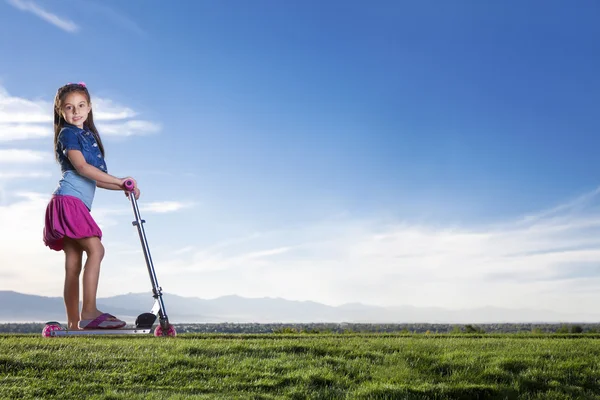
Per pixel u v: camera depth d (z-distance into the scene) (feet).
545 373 19.26
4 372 16.89
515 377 18.80
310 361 19.54
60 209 21.13
